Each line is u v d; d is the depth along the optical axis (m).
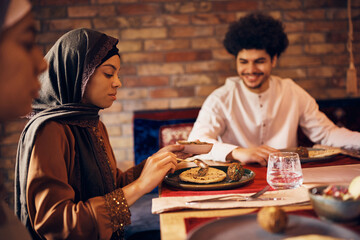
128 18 2.96
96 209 0.93
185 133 2.66
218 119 2.08
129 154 3.07
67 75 1.10
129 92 3.03
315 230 0.65
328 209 0.70
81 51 1.08
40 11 2.88
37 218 0.90
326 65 3.07
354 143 1.82
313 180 1.11
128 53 2.99
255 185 1.12
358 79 3.08
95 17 2.94
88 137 1.15
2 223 0.63
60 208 0.90
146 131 2.65
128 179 1.35
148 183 1.00
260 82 2.02
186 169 1.28
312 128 2.13
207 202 0.92
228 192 1.03
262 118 2.12
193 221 0.81
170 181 1.12
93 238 0.91
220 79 3.03
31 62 0.59
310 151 1.57
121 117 3.04
